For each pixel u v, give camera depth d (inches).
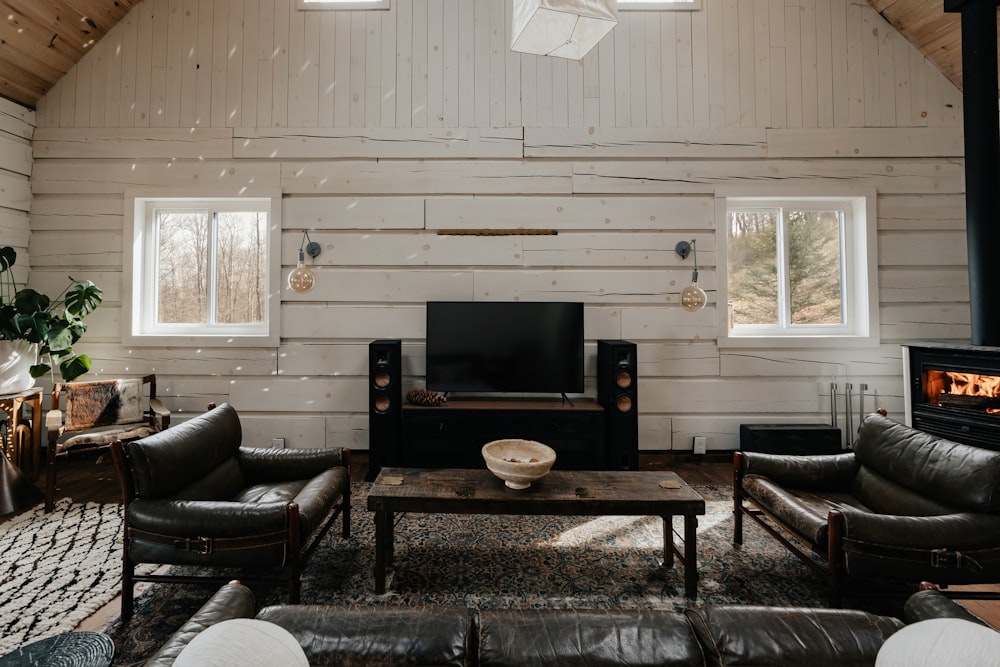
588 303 144.7
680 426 144.5
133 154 143.3
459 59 145.1
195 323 148.3
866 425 89.4
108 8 138.2
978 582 62.1
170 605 71.6
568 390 136.3
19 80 135.9
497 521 101.9
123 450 68.9
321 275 143.8
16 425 116.1
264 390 143.3
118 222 143.2
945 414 119.8
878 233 144.9
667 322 144.6
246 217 148.8
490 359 137.3
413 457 128.0
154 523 66.1
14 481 96.0
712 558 86.3
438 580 78.4
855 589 68.5
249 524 65.4
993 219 119.8
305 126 144.2
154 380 134.7
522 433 128.0
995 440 110.5
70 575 79.2
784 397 144.4
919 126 145.3
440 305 137.9
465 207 144.3
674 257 144.5
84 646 40.3
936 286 144.4
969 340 143.3
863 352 144.1
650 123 145.5
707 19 146.1
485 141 144.3
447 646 37.1
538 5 72.5
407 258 143.9
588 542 92.3
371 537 93.8
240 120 144.3
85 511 105.3
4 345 115.7
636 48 145.9
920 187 144.6
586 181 144.5
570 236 144.6
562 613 41.1
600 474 86.4
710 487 122.3
